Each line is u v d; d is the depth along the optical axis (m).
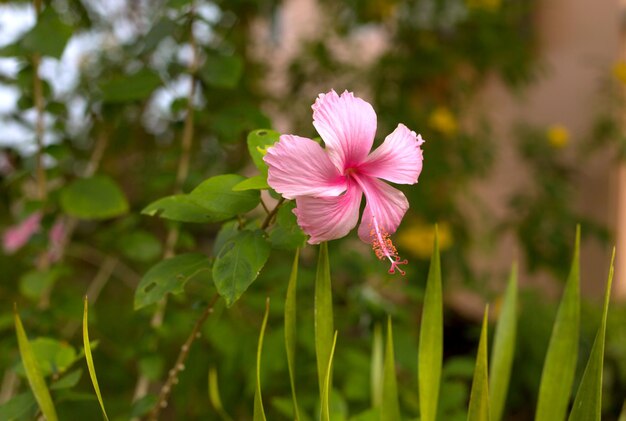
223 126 0.87
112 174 1.39
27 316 0.83
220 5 1.25
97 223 1.28
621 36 1.88
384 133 1.68
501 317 0.73
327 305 0.62
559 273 1.80
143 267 1.28
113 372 0.94
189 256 0.63
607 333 1.59
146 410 0.68
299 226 0.57
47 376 0.69
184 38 0.89
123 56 1.32
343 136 0.56
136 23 1.33
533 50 2.10
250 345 0.92
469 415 0.62
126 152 1.44
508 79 1.92
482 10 1.79
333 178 0.56
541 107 2.18
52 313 0.84
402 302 1.44
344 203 0.57
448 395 0.86
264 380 0.91
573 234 1.80
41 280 0.84
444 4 1.79
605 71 1.92
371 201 0.58
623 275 1.94
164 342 0.97
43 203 0.85
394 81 1.80
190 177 0.88
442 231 1.69
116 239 0.92
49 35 0.78
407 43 1.84
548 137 1.91
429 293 0.66
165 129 1.36
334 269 1.03
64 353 0.67
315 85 1.86
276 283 1.00
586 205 2.03
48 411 0.57
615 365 1.54
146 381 0.86
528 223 1.82
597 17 1.96
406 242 1.64
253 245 0.59
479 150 1.89
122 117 1.04
